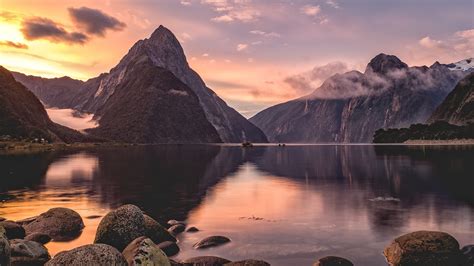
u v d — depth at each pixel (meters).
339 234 20.47
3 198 32.41
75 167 63.75
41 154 103.31
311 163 74.81
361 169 58.44
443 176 46.41
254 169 61.59
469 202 28.95
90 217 24.89
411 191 34.91
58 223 21.16
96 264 12.38
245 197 32.91
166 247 17.52
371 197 31.86
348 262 15.41
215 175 51.88
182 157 97.75
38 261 15.30
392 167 60.53
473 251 16.25
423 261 15.21
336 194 33.88
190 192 36.00
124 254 13.97
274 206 28.58
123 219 18.20
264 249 18.08
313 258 16.81
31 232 20.50
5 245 13.33
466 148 131.50
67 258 12.41
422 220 23.23
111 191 36.62
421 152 107.69
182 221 23.89
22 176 49.41
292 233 20.81
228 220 24.08
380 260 16.44
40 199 31.86
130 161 80.31
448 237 15.80
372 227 21.81
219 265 15.45
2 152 110.56
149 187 39.28
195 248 18.23
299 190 36.84
